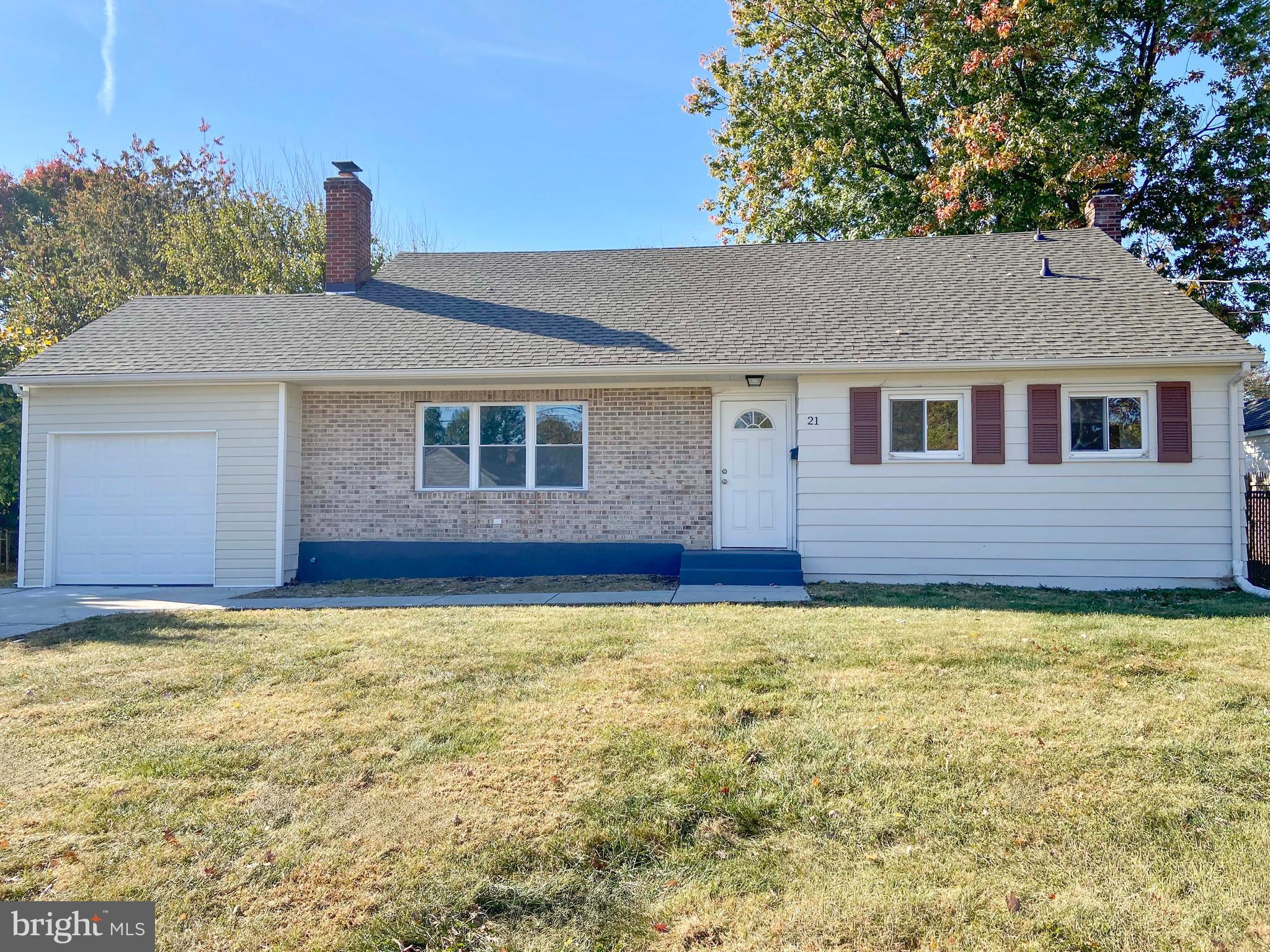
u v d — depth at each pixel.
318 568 12.17
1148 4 19.20
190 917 3.03
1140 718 4.77
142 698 5.54
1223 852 3.37
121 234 28.33
